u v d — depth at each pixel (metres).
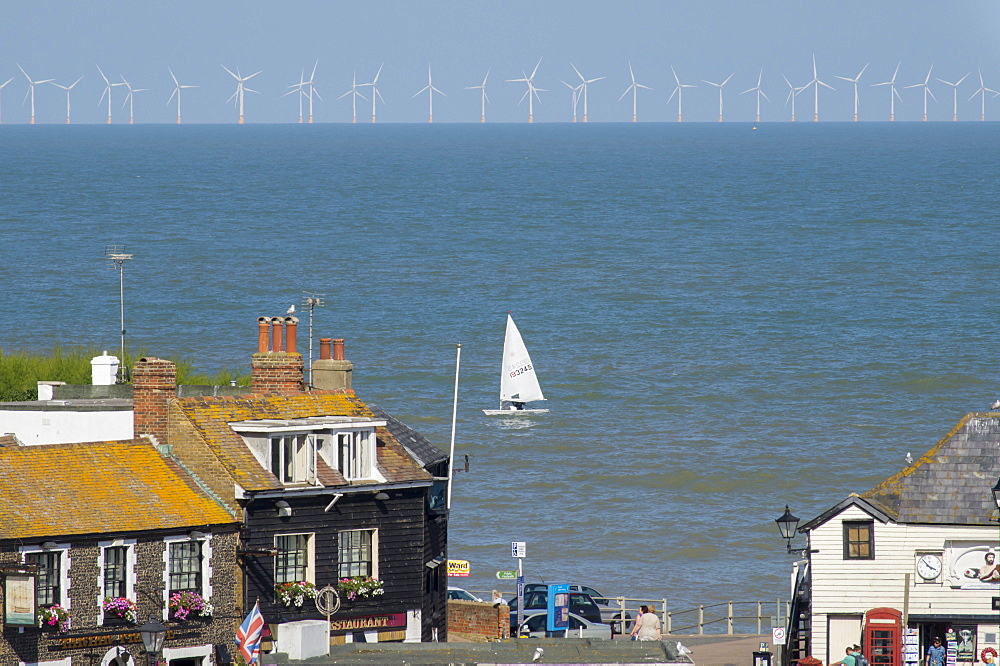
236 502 192.62
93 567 178.12
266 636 193.25
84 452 191.75
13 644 170.88
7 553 171.38
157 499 188.25
